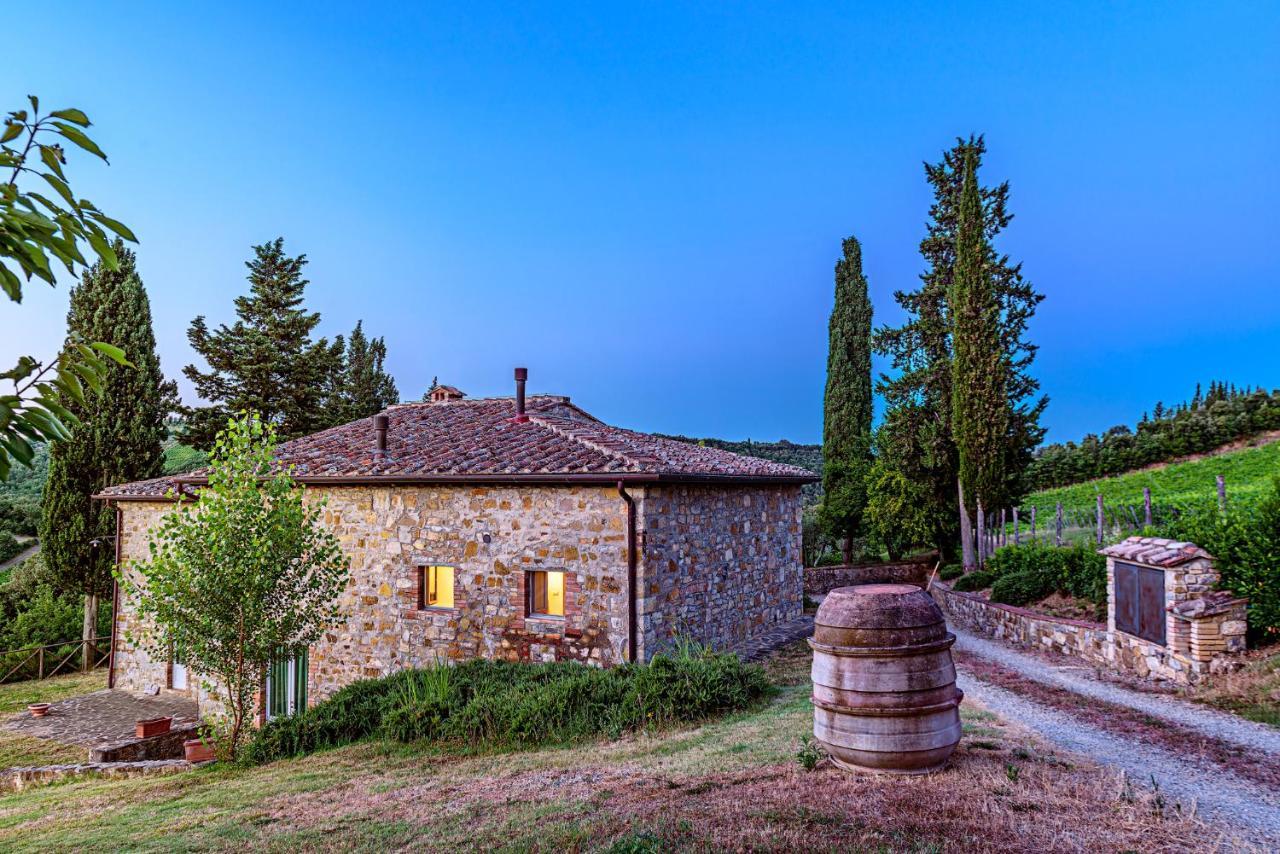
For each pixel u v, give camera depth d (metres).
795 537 16.97
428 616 12.15
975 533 21.31
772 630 15.06
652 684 8.79
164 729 12.15
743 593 14.18
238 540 9.11
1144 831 4.40
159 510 15.12
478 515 11.90
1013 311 20.55
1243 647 8.57
